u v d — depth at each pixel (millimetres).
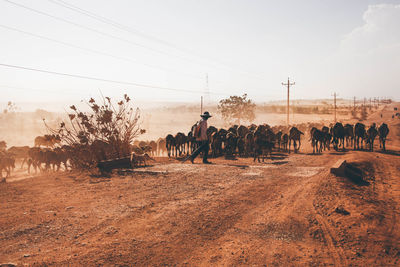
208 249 5344
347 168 12453
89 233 5906
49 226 6188
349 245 5480
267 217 7086
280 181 11094
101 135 14820
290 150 22969
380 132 21734
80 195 8875
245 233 6117
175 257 4988
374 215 6922
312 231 6188
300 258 5004
